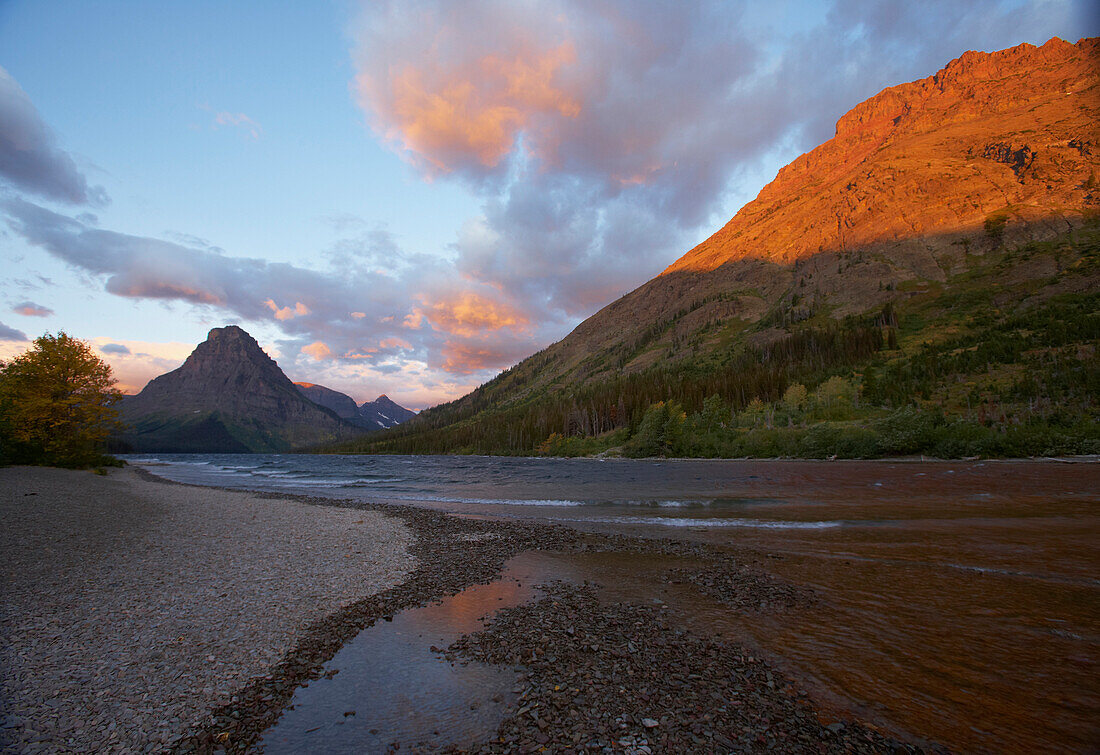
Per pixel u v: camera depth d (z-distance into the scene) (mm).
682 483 48188
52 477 36531
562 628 11070
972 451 64438
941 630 10711
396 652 9875
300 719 7461
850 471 54969
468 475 69375
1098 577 14172
